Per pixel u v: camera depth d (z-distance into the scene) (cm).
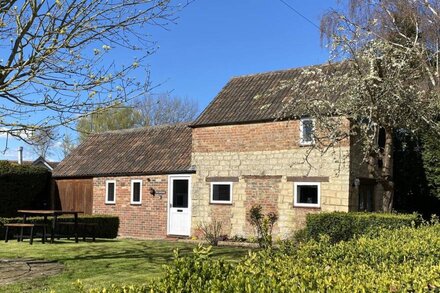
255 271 414
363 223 1311
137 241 1673
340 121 1369
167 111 4403
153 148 2272
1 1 901
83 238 1653
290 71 2020
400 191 1909
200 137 1984
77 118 973
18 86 934
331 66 1461
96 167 2331
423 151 1842
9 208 2239
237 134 1881
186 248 1427
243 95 2017
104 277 902
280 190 1748
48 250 1295
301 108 1421
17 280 873
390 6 1956
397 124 1345
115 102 983
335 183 1622
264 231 773
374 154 1471
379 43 1305
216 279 383
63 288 802
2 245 1409
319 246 610
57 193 2441
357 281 397
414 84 1329
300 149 1712
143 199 2125
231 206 1866
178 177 2028
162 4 995
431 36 1923
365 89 1268
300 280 401
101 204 2266
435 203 1894
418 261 563
